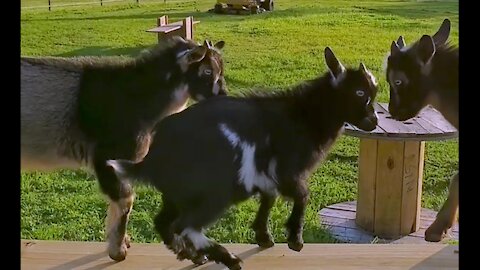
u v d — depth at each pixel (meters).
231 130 2.93
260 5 20.27
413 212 5.54
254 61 12.17
